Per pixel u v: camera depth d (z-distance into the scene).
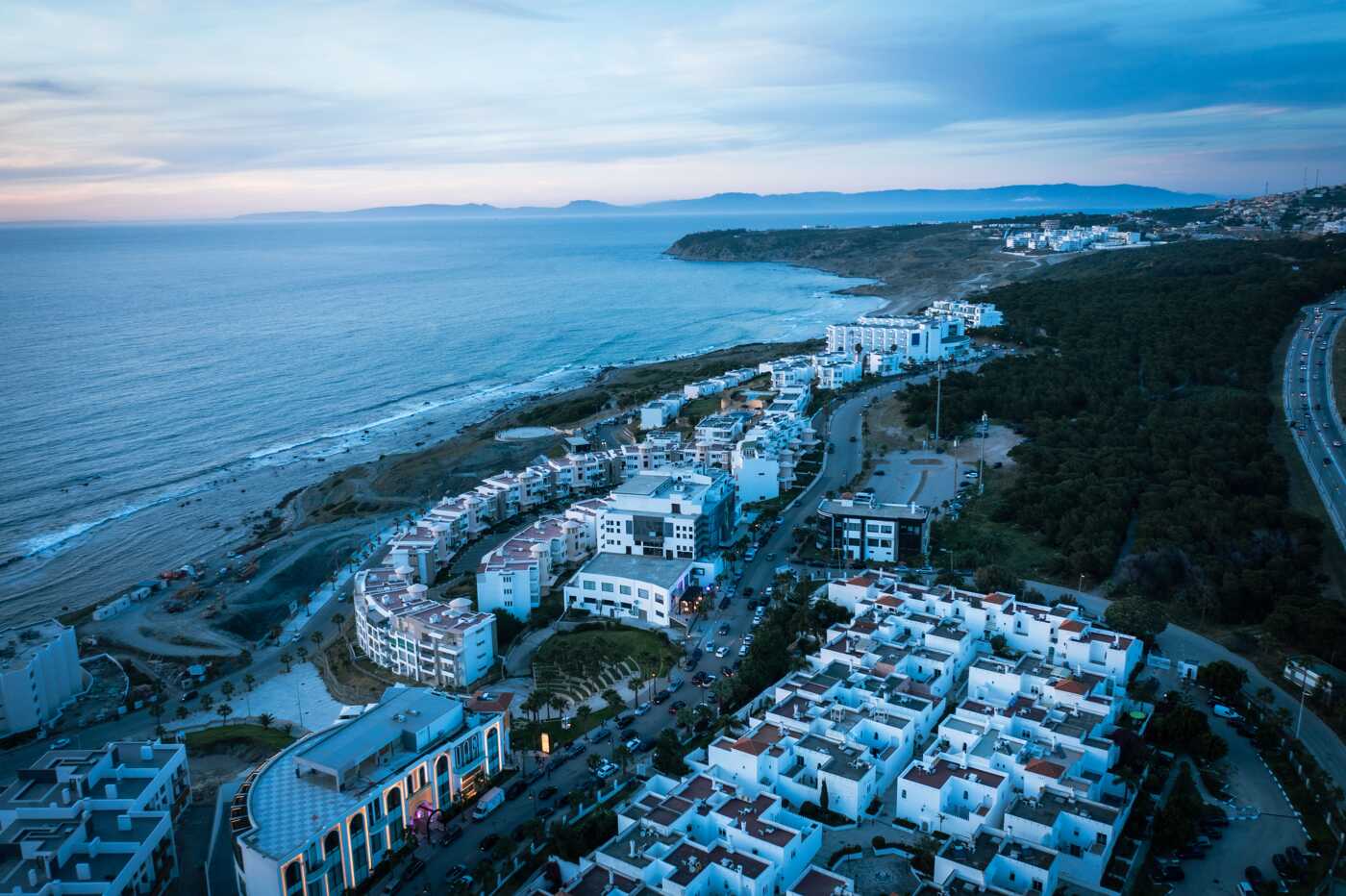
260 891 132.25
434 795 155.75
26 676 199.00
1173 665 189.38
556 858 137.50
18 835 138.50
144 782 156.00
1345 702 165.12
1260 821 141.12
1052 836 131.50
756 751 152.88
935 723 170.75
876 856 136.25
